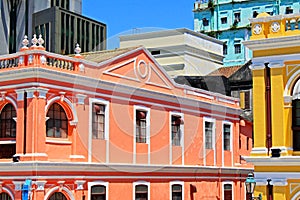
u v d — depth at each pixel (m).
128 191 27.56
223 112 33.62
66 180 24.45
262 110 19.83
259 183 19.56
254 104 19.95
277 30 19.72
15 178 23.61
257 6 57.62
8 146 24.53
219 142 33.34
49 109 24.34
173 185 30.05
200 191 31.89
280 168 19.28
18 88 24.02
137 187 28.06
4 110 24.83
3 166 23.84
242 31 57.88
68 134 25.09
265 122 19.77
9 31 62.31
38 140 23.50
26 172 23.27
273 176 19.34
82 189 25.19
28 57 24.09
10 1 62.91
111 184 26.69
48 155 23.95
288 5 56.09
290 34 19.53
